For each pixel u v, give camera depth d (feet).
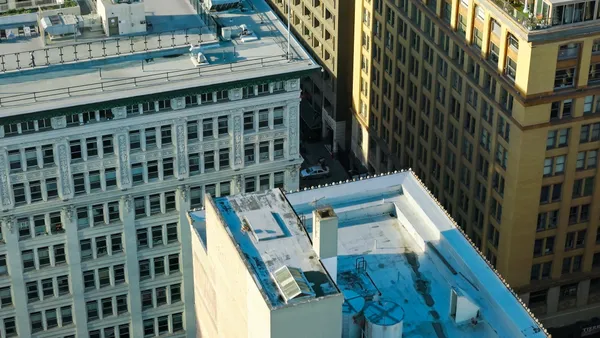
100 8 515.09
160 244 515.91
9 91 470.39
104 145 480.23
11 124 458.50
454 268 367.86
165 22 527.40
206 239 377.30
